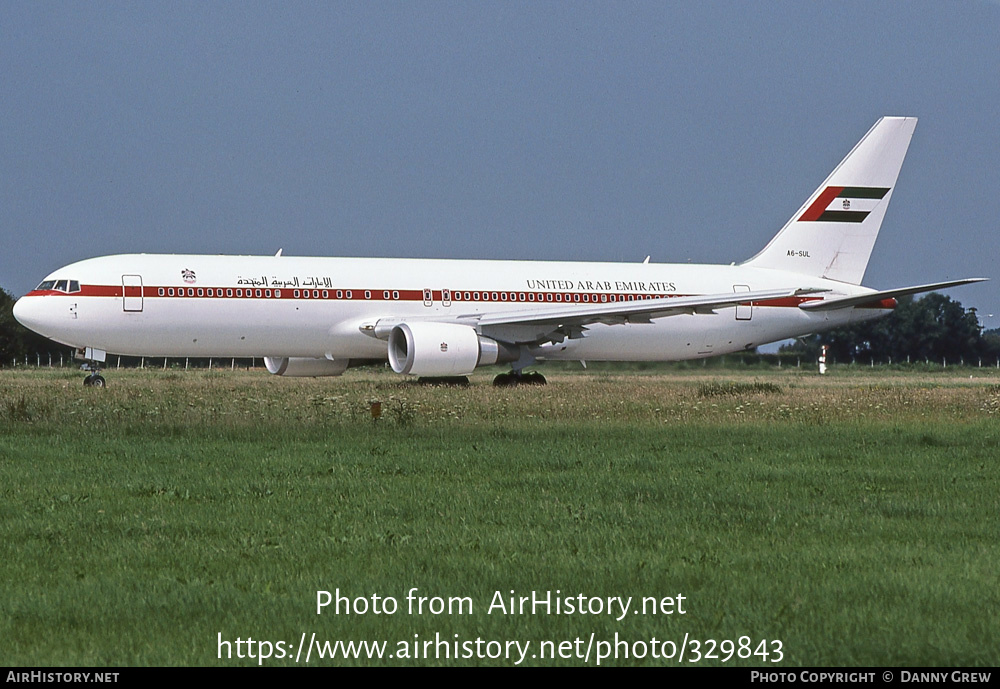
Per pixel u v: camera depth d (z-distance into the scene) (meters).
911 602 35.06
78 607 34.47
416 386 141.12
